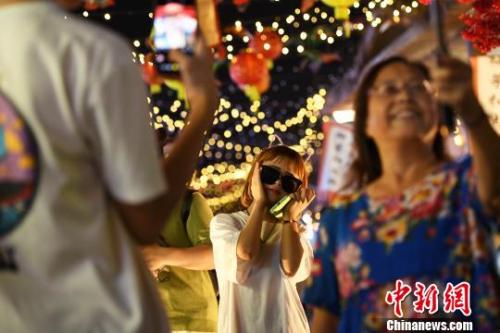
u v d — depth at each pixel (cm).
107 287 338
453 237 443
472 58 697
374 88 464
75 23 337
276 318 728
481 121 441
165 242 803
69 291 336
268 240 737
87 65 329
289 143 1727
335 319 487
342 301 469
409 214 449
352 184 469
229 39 1108
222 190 1266
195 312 799
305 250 752
